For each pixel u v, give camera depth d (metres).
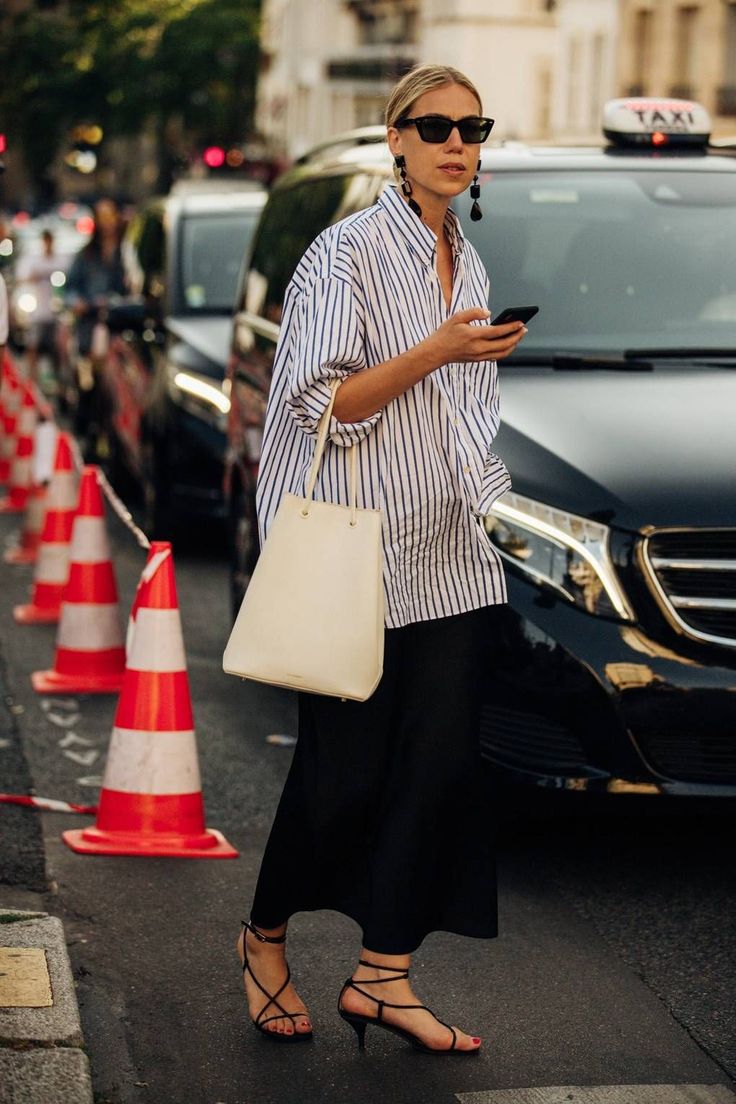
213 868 8.16
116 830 8.44
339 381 5.71
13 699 11.41
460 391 5.91
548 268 9.70
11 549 17.38
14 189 117.94
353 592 5.73
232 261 18.22
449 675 6.00
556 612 7.87
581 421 8.46
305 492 5.80
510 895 7.91
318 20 99.81
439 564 5.96
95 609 11.78
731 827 8.93
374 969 6.17
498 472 5.96
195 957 7.10
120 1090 5.88
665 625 7.78
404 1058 6.20
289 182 12.70
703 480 7.97
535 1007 6.69
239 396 12.08
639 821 8.98
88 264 26.73
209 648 12.95
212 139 81.81
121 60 79.44
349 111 95.75
